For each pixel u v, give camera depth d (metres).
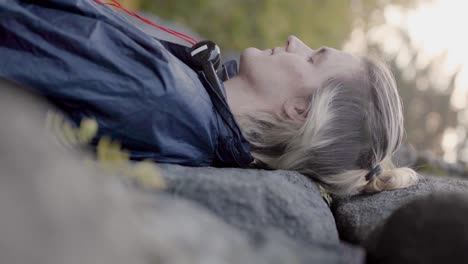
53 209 0.74
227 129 1.65
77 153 1.19
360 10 6.31
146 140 1.50
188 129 1.55
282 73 1.78
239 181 1.41
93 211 0.78
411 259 1.04
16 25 1.40
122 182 1.17
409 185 1.85
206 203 1.29
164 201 1.01
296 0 5.99
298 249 1.02
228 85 1.82
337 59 1.82
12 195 0.72
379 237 1.16
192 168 1.56
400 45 5.02
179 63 1.58
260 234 1.03
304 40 6.08
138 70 1.44
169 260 0.82
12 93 0.93
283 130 1.76
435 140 4.68
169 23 4.07
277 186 1.43
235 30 6.02
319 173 1.78
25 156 0.77
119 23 1.49
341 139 1.75
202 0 5.96
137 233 0.82
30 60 1.38
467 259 1.01
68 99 1.40
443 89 4.74
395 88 1.86
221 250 0.91
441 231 1.05
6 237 0.68
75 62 1.40
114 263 0.75
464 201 1.12
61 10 1.47
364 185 1.83
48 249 0.70
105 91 1.42
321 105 1.74
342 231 1.61
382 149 1.80
